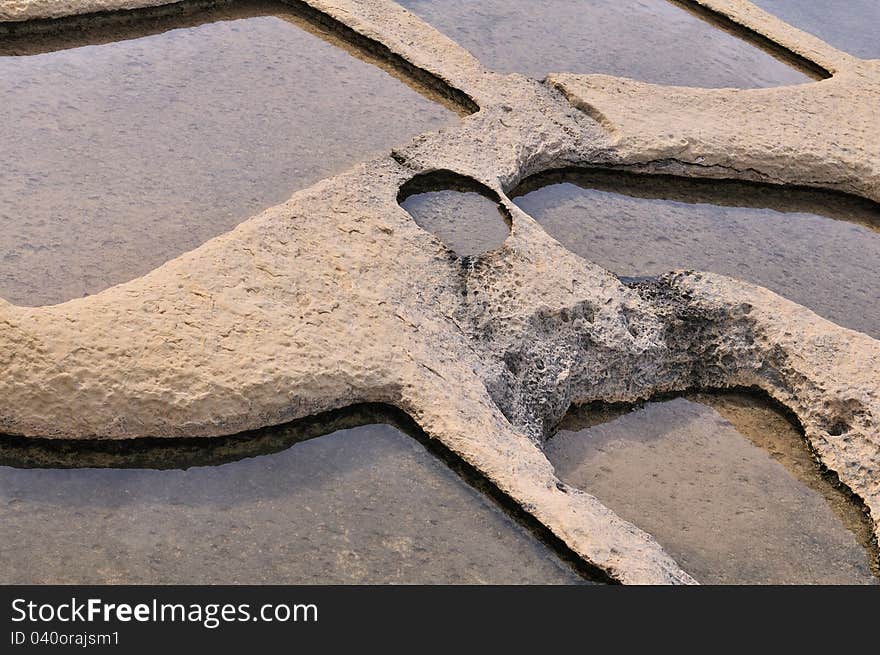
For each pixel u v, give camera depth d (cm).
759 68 321
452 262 217
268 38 293
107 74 268
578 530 173
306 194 225
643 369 215
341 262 209
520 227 230
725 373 221
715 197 270
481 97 274
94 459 179
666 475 201
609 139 267
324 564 168
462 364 199
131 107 258
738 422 215
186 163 244
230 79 274
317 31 299
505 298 212
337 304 200
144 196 232
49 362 177
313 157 252
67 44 276
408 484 182
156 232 223
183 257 203
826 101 299
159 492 176
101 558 165
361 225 220
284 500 177
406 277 210
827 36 349
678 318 221
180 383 180
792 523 195
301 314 196
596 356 212
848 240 264
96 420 177
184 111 260
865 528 197
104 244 218
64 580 161
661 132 271
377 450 187
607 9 341
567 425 208
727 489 200
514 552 173
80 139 245
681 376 219
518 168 251
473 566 170
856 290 247
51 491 173
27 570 161
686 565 183
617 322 214
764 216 266
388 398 192
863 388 209
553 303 212
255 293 198
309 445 187
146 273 213
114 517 171
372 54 292
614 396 213
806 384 213
